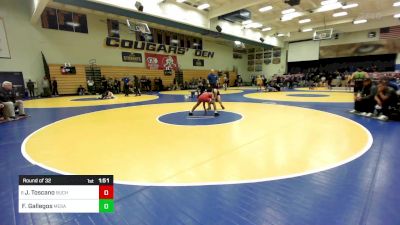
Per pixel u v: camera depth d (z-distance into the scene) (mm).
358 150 3221
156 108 8180
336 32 21219
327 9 15000
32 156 3150
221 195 2039
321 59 23578
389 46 19500
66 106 9172
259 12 16562
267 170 2570
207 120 5688
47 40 14781
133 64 19016
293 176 2402
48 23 14742
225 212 1782
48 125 5438
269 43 23125
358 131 4367
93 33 16625
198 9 15211
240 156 3043
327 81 21453
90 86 16438
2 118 6059
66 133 4555
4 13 13180
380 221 1625
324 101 9758
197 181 2320
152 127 4957
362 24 19984
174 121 5609
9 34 13406
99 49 17031
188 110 7555
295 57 25094
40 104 10008
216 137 4043
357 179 2309
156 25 18891
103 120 5934
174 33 21359
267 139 3877
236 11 15617
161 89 20328
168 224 1648
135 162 2867
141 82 18938
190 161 2879
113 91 16984
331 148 3340
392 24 18672
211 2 14359
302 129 4613
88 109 8211
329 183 2232
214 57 25734
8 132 4734
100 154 3195
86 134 4438
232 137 4035
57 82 15180
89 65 16578
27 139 4125
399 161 2789
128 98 12664
